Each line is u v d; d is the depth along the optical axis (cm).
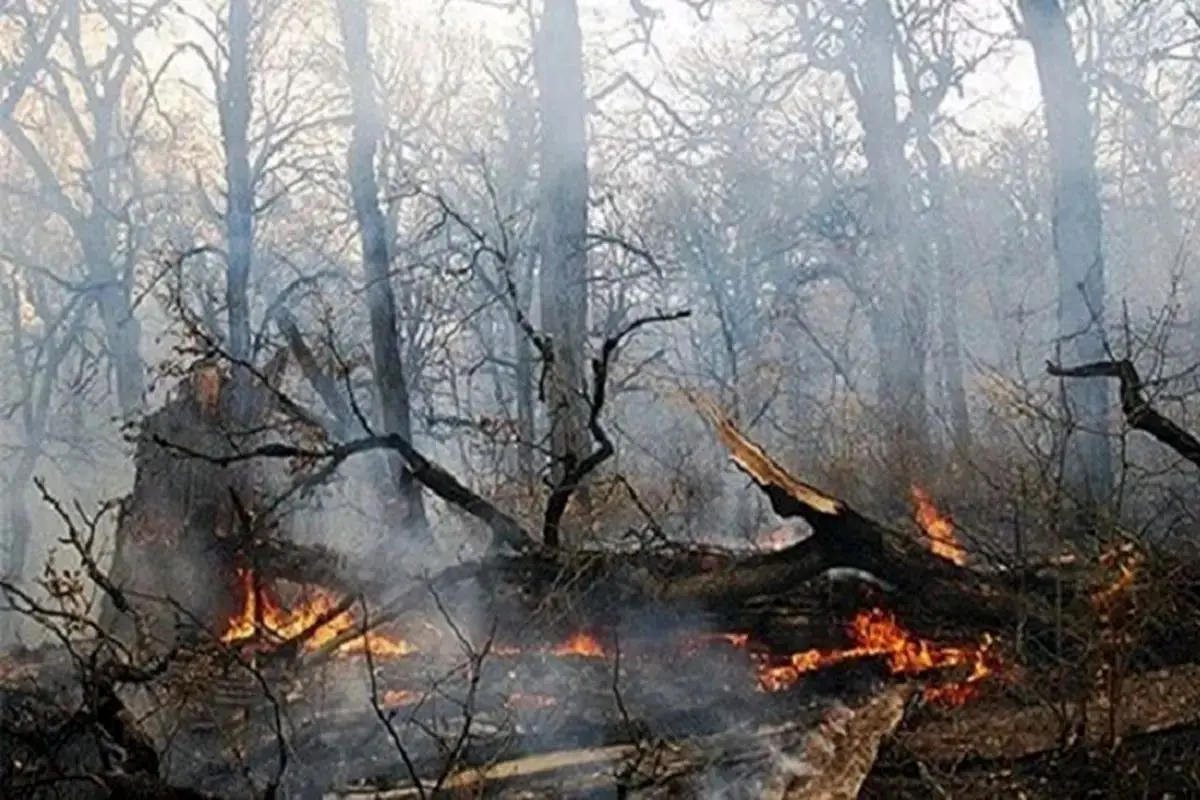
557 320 1362
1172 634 632
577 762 581
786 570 684
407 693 673
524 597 701
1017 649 614
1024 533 765
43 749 532
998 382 1118
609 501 838
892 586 692
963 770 549
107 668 584
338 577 784
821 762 547
